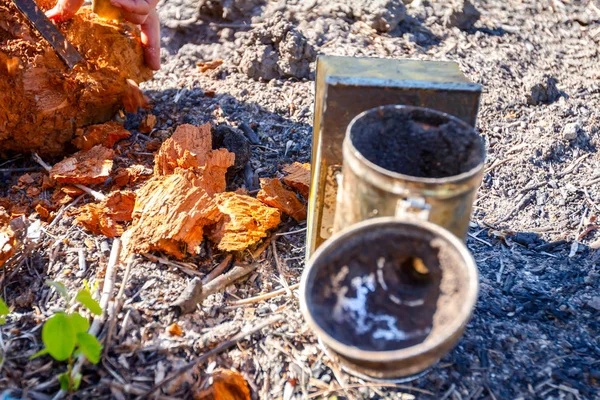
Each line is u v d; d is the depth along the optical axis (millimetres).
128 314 769
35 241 859
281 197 926
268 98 1147
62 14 972
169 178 893
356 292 633
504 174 1036
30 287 812
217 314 796
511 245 920
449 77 744
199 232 853
